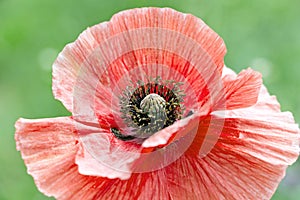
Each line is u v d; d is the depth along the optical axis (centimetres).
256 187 32
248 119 33
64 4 59
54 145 32
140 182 32
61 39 58
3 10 61
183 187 32
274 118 34
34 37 58
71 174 32
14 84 57
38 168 32
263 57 55
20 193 51
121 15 34
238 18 56
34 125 32
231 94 33
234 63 55
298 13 57
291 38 57
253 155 33
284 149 33
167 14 34
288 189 49
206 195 32
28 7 60
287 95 53
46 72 55
